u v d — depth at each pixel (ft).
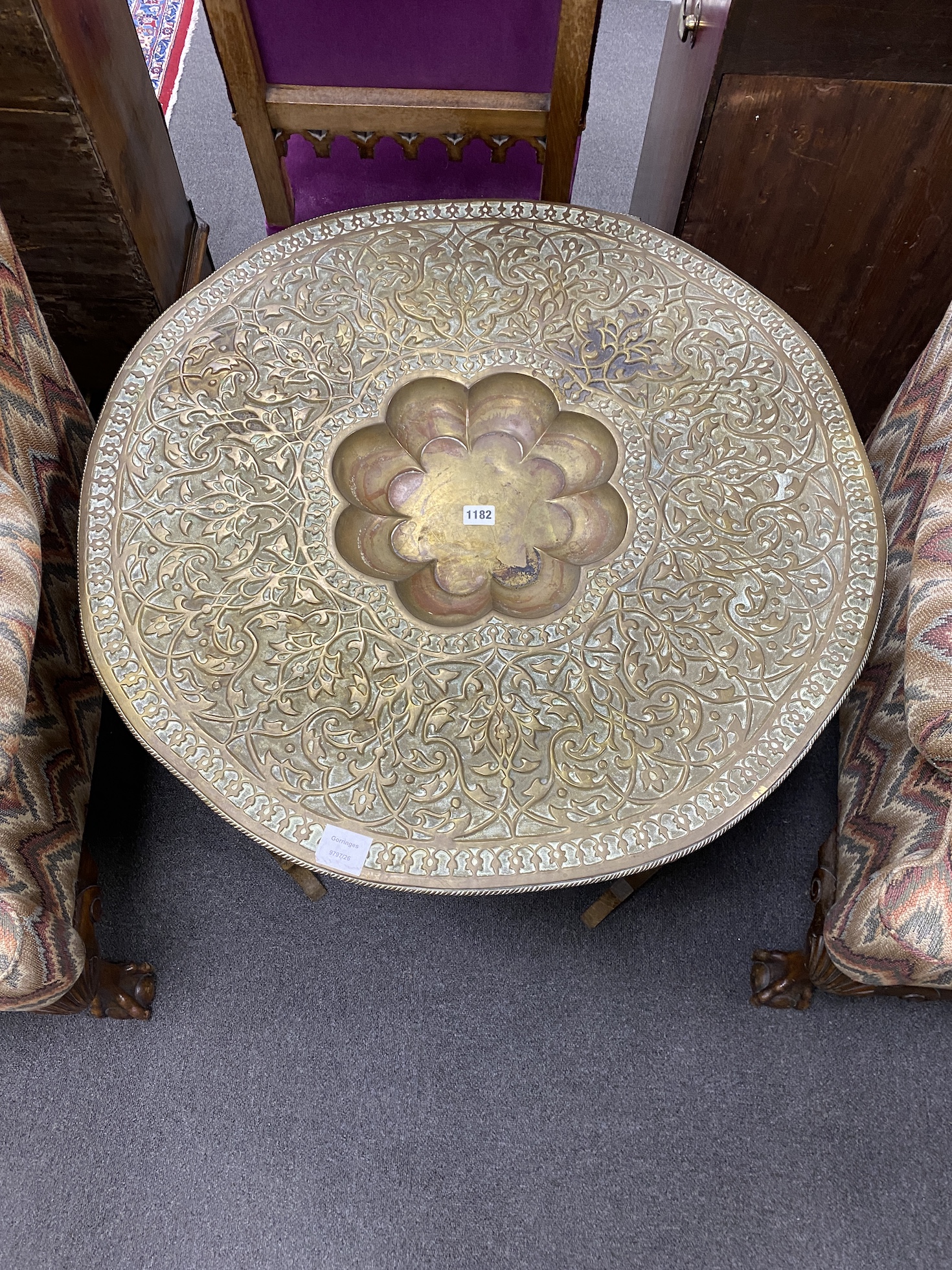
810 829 4.05
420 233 3.50
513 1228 3.37
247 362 3.27
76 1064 3.60
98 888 3.39
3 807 2.80
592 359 3.33
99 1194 3.41
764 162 3.66
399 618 2.95
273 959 3.79
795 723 2.82
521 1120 3.53
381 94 3.93
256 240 5.60
